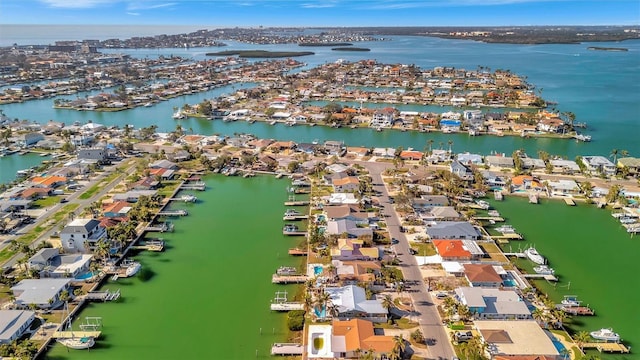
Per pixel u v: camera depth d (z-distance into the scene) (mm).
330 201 147000
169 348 84750
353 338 82750
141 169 176750
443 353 81625
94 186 162875
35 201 148500
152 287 104062
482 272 102250
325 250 116625
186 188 163625
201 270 111250
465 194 156625
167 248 121875
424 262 111562
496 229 131750
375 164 187875
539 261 113312
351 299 93625
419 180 164250
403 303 95812
